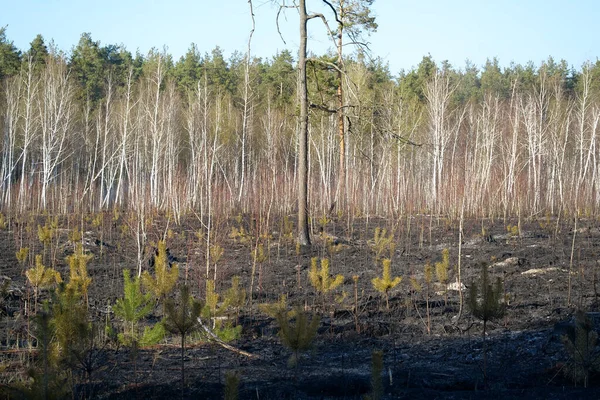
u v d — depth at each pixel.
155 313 8.87
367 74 27.88
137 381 5.78
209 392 5.45
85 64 47.31
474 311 5.79
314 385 5.65
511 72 61.91
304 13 15.41
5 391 4.49
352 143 27.83
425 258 14.13
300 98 16.06
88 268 12.58
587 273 11.52
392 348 7.18
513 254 14.23
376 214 23.83
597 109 31.98
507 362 6.48
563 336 5.95
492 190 24.39
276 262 13.74
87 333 5.06
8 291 9.51
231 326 7.96
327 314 8.90
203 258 10.95
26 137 28.64
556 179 31.72
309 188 20.30
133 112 34.00
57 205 24.72
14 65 44.34
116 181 38.88
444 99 30.75
